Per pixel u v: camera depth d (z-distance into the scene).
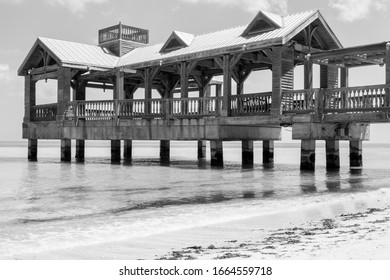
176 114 25.80
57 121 31.09
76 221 10.95
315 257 6.95
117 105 28.42
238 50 23.69
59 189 16.86
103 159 37.16
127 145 35.88
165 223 10.55
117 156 31.58
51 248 8.41
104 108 29.12
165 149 34.56
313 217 11.02
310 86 21.84
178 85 36.22
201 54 25.39
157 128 26.66
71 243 8.75
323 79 24.92
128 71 29.03
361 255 6.91
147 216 11.49
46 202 13.92
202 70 31.61
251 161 27.86
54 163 31.14
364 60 22.98
